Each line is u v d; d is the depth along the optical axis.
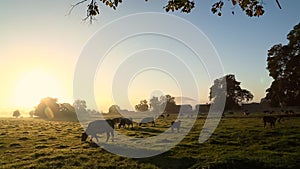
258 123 39.53
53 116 113.06
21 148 21.69
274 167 14.50
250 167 14.52
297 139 22.67
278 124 36.97
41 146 22.17
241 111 82.81
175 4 7.59
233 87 88.38
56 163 15.80
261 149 19.33
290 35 63.66
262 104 96.81
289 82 64.25
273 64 66.44
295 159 15.85
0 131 36.66
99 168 14.88
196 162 15.86
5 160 17.16
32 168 14.82
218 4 7.53
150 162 16.28
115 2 7.56
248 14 7.23
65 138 27.84
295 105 70.69
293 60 62.12
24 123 60.44
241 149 19.45
